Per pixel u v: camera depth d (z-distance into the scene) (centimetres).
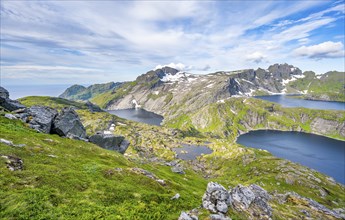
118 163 6391
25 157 3909
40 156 4200
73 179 3394
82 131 9162
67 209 2591
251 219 3569
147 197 3422
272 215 4294
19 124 6731
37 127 7212
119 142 10300
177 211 3253
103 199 3064
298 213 7056
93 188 3328
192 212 3152
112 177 4059
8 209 2305
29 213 2320
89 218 2505
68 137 7944
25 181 2969
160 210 3109
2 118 6562
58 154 4738
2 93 8719
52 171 3509
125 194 3353
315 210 8662
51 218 2342
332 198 15562
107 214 2673
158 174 7431
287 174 19462
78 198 2914
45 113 8312
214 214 3130
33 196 2627
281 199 9731
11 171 3119
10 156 3606
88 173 3903
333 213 8762
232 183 13862
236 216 3338
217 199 3412
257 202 4494
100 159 5838
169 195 3766
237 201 4125
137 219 2720
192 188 6831
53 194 2809
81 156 5603
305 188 16925
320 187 17050
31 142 4959
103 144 9656
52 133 8019
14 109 8644
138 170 4972
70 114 8788
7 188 2686
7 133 5138
